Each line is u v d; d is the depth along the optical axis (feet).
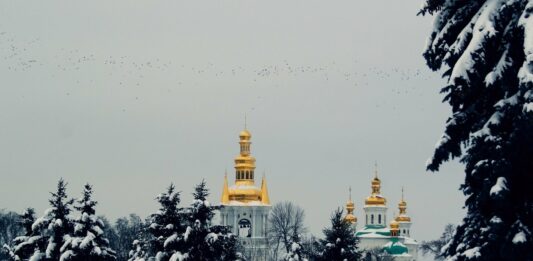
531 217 144.15
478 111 149.28
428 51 151.23
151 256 308.60
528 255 143.13
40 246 330.95
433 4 155.02
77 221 320.91
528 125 137.59
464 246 153.07
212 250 293.43
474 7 147.13
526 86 130.93
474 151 145.79
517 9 138.00
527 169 143.23
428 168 151.43
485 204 148.36
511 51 140.56
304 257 419.95
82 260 316.81
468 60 139.54
